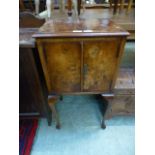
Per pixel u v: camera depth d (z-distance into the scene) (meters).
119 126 1.40
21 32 1.24
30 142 1.27
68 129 1.39
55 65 1.01
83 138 1.30
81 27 1.03
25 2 1.75
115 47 0.94
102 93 1.17
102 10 2.03
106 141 1.27
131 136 1.31
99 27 1.02
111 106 1.32
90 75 1.07
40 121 1.48
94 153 1.19
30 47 1.00
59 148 1.23
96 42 0.92
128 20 1.72
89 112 1.57
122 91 1.30
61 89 1.14
